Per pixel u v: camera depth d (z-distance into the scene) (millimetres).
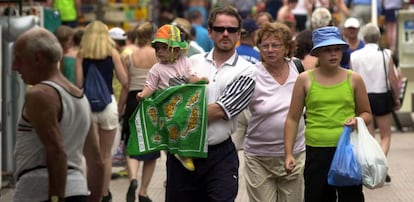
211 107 12562
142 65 19719
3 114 20844
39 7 24531
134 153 12820
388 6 35281
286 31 14039
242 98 12727
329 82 13414
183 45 13367
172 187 12875
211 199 12664
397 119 30484
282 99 14117
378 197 19984
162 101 12672
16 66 10273
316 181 13469
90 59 18469
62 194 10070
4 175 20891
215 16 12906
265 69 14195
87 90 18391
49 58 10172
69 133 10266
